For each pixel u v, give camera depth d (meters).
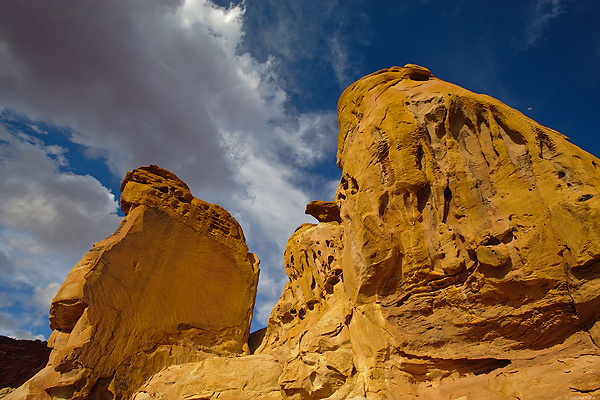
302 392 12.59
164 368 16.31
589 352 8.20
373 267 11.30
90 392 14.30
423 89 12.93
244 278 22.06
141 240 18.53
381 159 12.15
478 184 10.55
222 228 22.67
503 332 9.57
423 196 11.29
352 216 13.22
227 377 14.59
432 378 9.98
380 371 10.41
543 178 9.67
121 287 16.83
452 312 10.18
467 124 11.40
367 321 11.26
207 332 18.89
